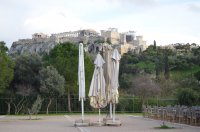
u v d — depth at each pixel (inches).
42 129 914.1
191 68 3747.5
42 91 2176.4
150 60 4101.9
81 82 1098.7
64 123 1184.2
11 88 2341.3
